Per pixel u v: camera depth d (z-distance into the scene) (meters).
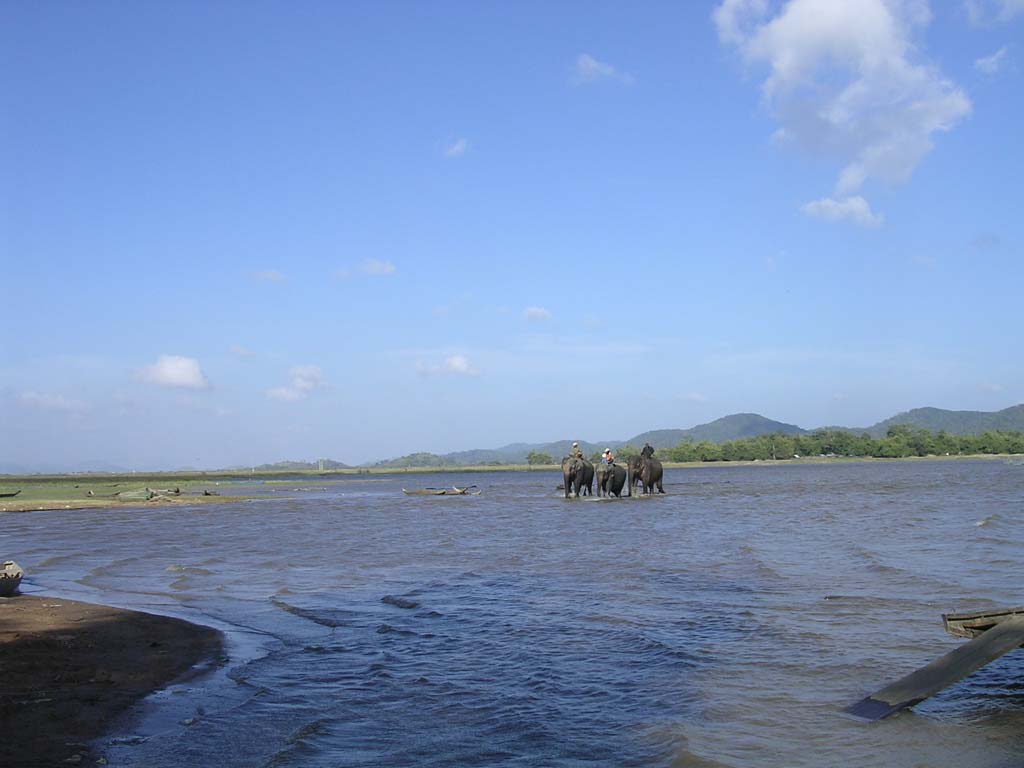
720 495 58.38
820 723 8.39
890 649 11.23
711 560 21.28
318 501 65.50
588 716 8.84
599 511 44.38
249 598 17.36
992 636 9.02
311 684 10.38
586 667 10.83
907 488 64.25
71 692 9.89
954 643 11.48
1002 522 31.09
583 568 20.41
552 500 58.75
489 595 16.75
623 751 7.78
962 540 24.80
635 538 28.20
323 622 14.49
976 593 15.35
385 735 8.37
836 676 10.05
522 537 29.95
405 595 17.12
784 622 13.11
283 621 14.69
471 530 34.06
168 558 25.39
